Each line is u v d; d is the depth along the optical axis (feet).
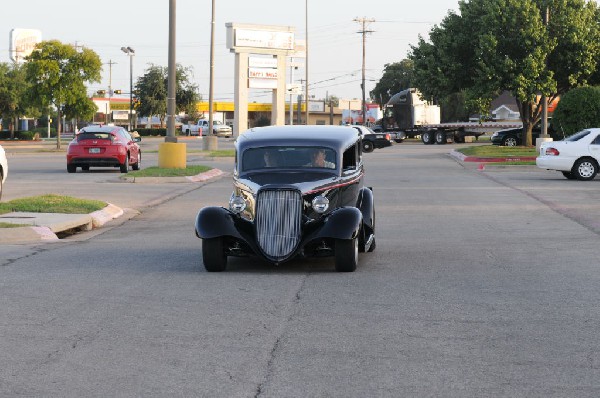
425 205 84.69
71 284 42.47
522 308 36.50
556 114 159.74
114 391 24.86
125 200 90.99
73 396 24.41
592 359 28.22
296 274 45.68
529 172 131.75
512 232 64.64
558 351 29.25
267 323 33.53
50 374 26.55
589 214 76.18
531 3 179.52
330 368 27.17
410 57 196.54
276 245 45.50
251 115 460.55
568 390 24.89
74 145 130.00
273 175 47.88
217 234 45.32
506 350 29.40
